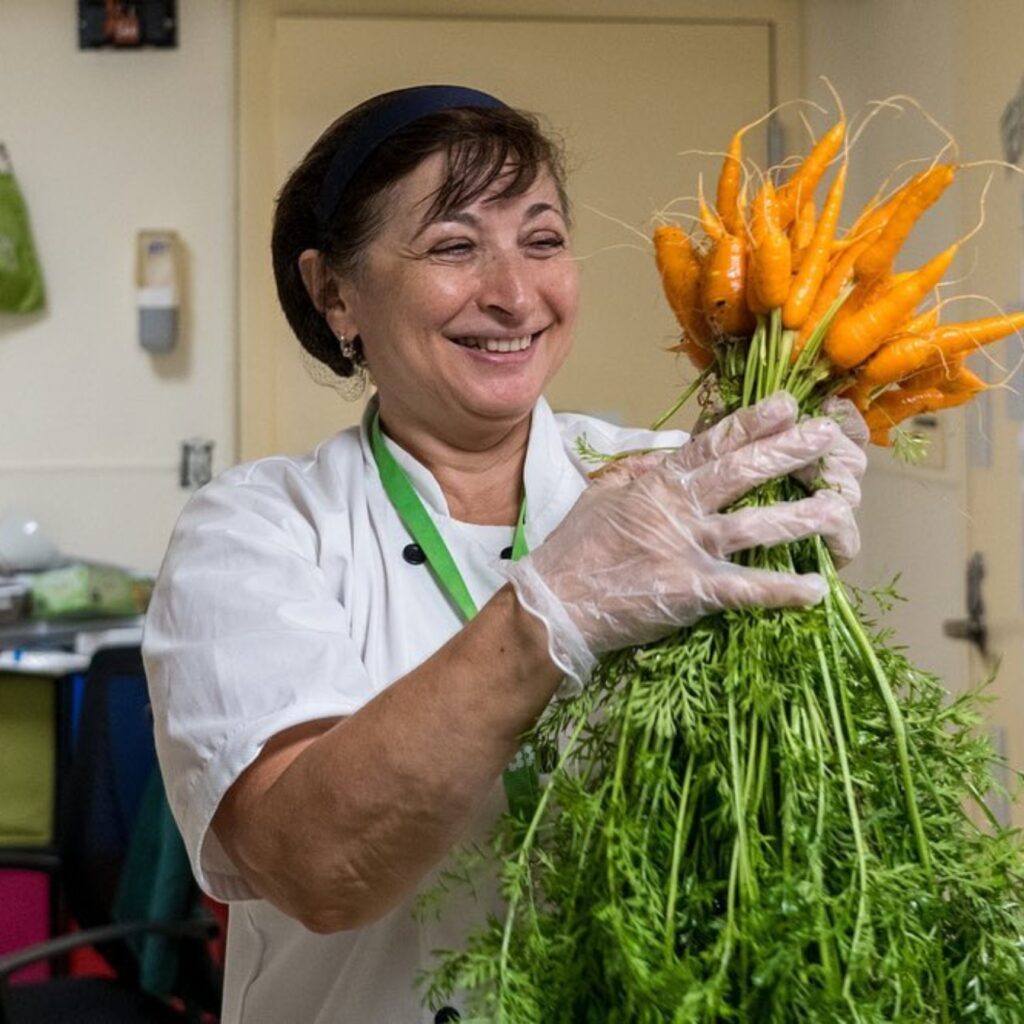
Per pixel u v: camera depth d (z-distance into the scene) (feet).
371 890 3.96
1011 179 9.12
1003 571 9.46
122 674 9.08
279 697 4.24
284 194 5.13
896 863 3.64
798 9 13.26
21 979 11.12
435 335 4.64
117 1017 8.32
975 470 9.99
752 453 3.78
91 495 14.21
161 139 13.92
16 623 12.13
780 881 3.43
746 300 4.10
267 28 13.52
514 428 5.03
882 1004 3.32
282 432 13.91
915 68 11.37
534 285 4.62
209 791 4.17
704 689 3.70
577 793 3.66
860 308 4.09
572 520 3.88
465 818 3.89
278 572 4.62
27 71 13.85
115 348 14.11
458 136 4.58
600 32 13.23
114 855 8.89
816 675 3.77
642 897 3.45
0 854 9.11
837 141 4.29
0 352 14.08
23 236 13.71
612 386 13.16
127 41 13.73
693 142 13.29
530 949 3.51
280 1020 4.84
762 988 3.32
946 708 3.93
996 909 3.67
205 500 5.01
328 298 5.13
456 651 3.82
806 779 3.59
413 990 4.55
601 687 3.89
